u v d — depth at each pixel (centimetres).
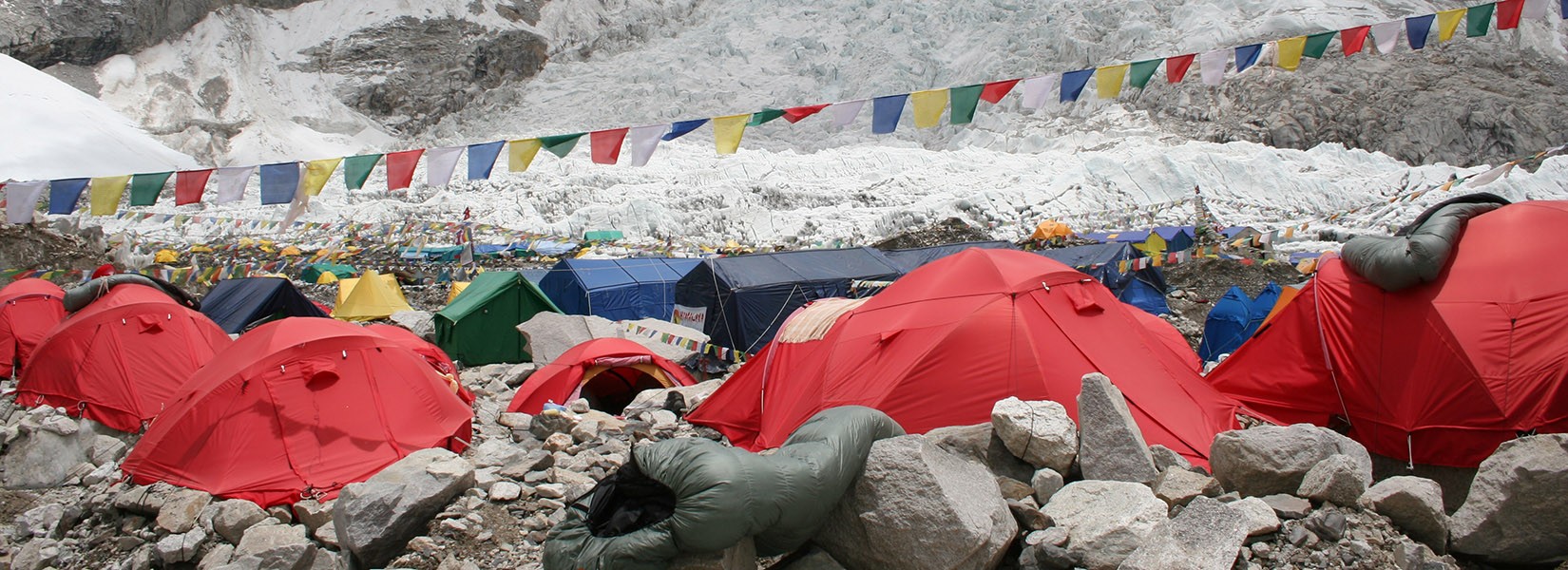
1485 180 1484
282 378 756
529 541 590
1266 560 447
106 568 637
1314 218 3675
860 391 725
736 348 1577
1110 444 540
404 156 1005
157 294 1109
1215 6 7706
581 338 1348
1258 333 841
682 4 10262
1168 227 3088
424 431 793
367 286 2055
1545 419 623
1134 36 7550
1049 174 4794
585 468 725
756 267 1688
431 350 1027
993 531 465
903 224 3862
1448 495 670
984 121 7288
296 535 593
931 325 725
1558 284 651
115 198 1101
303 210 1031
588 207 4278
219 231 4256
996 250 786
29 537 698
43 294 1319
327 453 734
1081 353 704
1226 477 529
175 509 666
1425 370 688
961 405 688
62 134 6331
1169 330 1091
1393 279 717
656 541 434
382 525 586
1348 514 475
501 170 6078
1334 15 7100
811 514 464
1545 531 450
